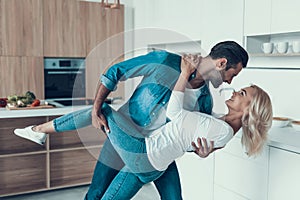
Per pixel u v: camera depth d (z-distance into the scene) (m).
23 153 3.54
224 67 1.48
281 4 2.82
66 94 4.98
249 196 2.38
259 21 3.03
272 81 3.03
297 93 2.79
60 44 4.86
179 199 2.11
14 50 4.61
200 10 3.79
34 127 1.99
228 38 3.39
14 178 3.69
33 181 3.78
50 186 3.76
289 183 2.12
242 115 1.94
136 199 3.56
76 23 4.93
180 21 4.17
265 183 2.27
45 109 3.44
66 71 4.94
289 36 3.03
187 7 4.02
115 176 1.87
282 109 2.95
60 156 3.87
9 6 4.53
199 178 2.78
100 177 1.90
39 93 4.79
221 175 2.58
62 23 4.84
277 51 2.99
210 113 1.37
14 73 4.64
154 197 3.62
